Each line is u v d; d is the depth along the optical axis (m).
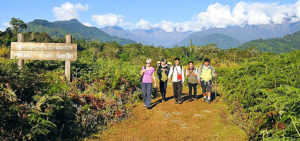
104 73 9.34
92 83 8.30
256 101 5.42
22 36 8.23
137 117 6.29
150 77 7.29
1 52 10.61
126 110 6.75
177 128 5.29
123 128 5.31
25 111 3.87
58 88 5.42
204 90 8.02
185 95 9.57
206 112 6.59
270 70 6.16
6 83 4.17
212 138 4.59
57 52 8.32
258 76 6.30
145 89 7.36
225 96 7.63
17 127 3.70
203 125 5.43
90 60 10.59
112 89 8.30
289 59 6.59
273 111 3.84
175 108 7.20
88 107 5.62
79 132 4.71
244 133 4.71
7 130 3.60
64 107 4.82
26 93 4.70
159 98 9.09
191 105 7.57
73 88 7.04
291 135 3.40
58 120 4.68
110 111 6.16
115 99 7.43
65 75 8.29
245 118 5.50
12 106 3.74
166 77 8.12
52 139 4.15
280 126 3.61
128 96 8.48
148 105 7.16
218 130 5.02
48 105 4.38
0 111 3.55
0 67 4.52
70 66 8.59
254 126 4.79
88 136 4.68
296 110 3.68
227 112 6.35
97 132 4.95
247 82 6.22
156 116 6.33
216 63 19.25
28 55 8.19
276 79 5.34
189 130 5.13
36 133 3.84
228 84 7.64
